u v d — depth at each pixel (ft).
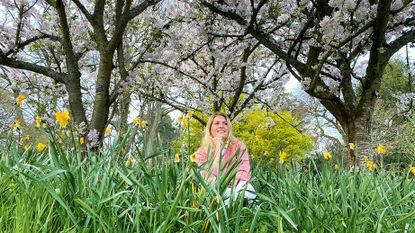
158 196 11.45
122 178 12.30
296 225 11.80
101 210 10.56
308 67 30.17
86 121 29.43
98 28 28.14
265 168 17.72
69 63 29.40
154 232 10.30
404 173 16.71
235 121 45.27
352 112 30.22
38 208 10.39
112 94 29.99
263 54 42.14
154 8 34.37
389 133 60.29
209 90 37.37
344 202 12.64
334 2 24.82
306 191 14.05
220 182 12.13
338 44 25.55
